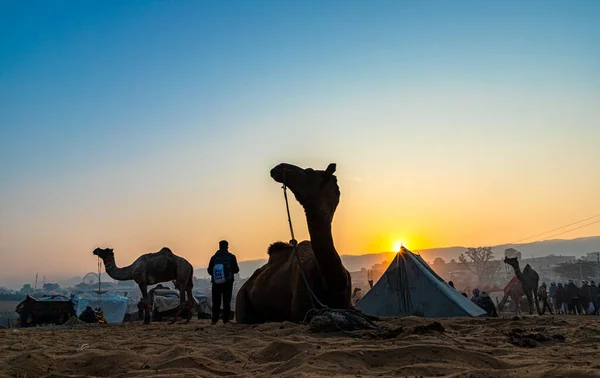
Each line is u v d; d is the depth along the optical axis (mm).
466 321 8250
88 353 4953
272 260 9242
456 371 3488
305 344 4629
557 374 3156
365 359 3984
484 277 136375
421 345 4188
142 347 5832
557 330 6480
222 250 11367
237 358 4535
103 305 31016
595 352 4359
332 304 7340
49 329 12281
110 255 14062
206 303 22000
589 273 106688
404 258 12383
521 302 29156
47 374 4305
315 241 6898
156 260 13805
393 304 12164
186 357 4316
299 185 6879
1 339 8102
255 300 9016
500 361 3908
